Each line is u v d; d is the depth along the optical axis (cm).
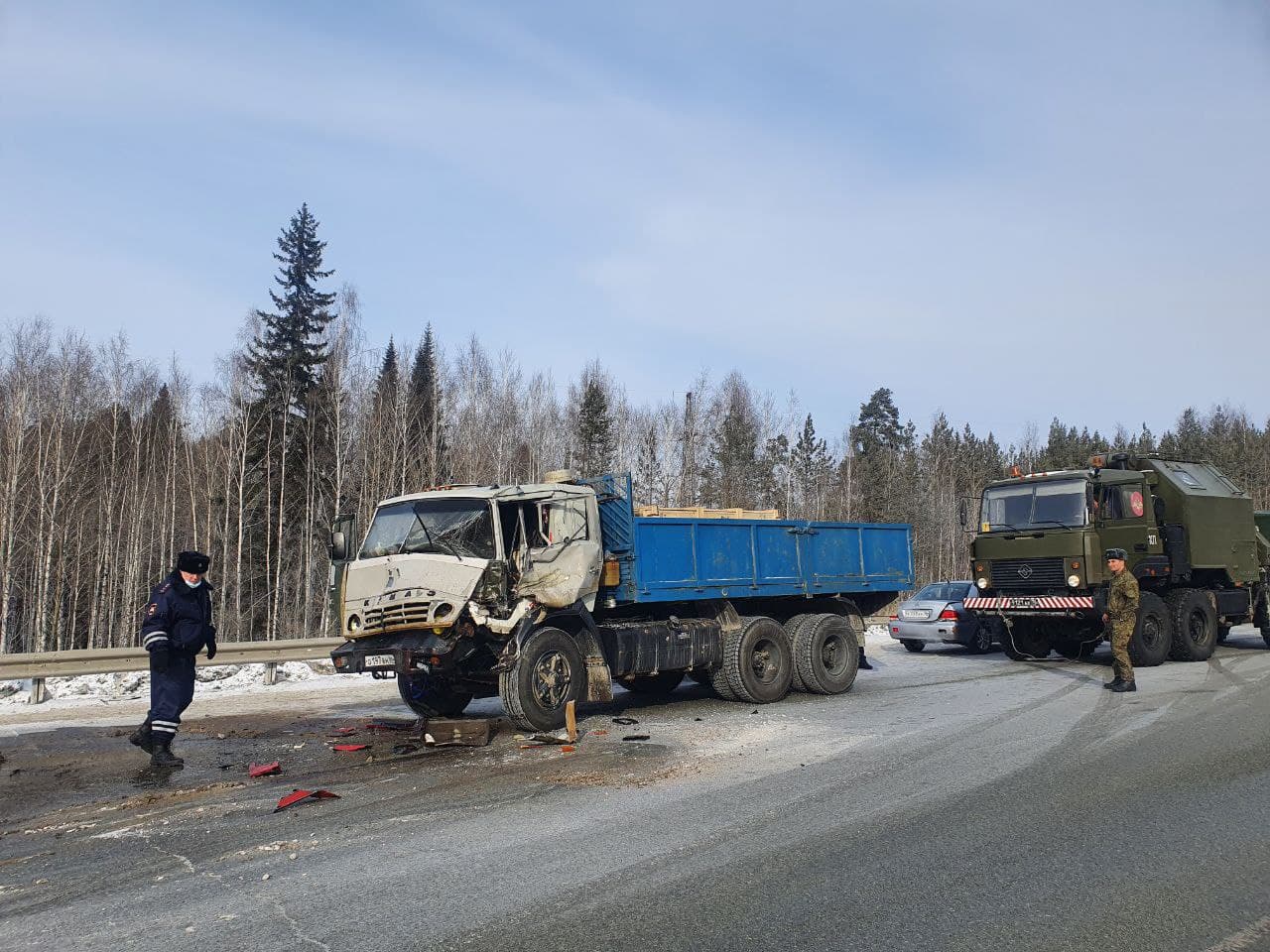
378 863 521
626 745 883
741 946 397
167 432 4462
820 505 5441
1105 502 1584
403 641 894
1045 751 800
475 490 986
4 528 3388
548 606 954
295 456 4022
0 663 1197
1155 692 1165
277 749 903
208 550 3825
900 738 888
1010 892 458
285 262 4000
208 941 412
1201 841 537
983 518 1695
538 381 4688
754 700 1173
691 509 1229
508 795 681
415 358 5950
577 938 407
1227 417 8694
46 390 3838
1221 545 1731
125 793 723
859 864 504
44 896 477
